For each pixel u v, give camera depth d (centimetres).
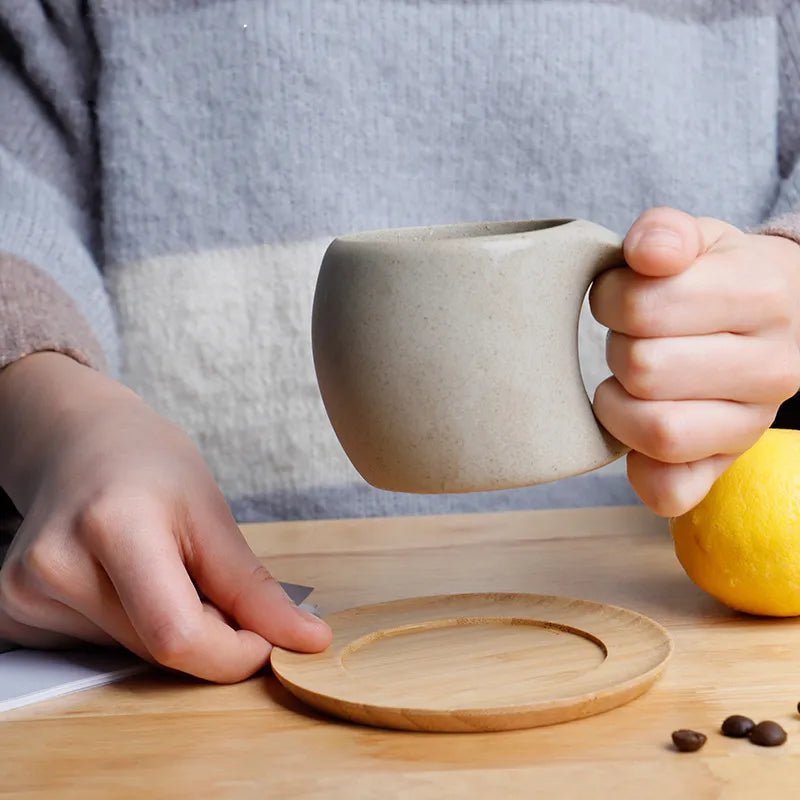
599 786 58
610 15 104
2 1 100
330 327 64
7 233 95
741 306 66
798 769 59
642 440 66
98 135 104
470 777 59
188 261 105
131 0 102
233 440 107
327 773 60
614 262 65
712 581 72
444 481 64
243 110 103
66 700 67
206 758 61
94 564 68
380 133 105
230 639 67
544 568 81
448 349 62
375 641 71
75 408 77
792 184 103
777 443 73
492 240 63
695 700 65
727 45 108
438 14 104
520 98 105
